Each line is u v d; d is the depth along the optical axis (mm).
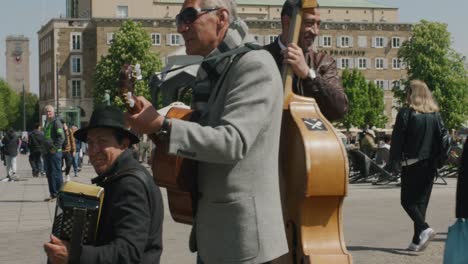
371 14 130250
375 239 11297
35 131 30891
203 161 3744
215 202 3871
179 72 5176
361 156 24047
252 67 3850
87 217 3990
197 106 4125
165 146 3768
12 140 28703
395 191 20953
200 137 3658
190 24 4047
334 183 4426
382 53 124688
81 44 120500
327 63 5371
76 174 30719
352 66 123688
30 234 12227
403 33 125188
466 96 96375
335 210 4516
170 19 115438
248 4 127562
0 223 13703
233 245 3822
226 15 4070
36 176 30922
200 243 3963
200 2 4047
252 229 3807
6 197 19672
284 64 4938
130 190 4277
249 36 4113
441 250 10188
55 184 18219
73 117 87250
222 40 4066
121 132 4414
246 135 3711
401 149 9969
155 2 119812
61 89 120312
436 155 9969
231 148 3680
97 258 4023
